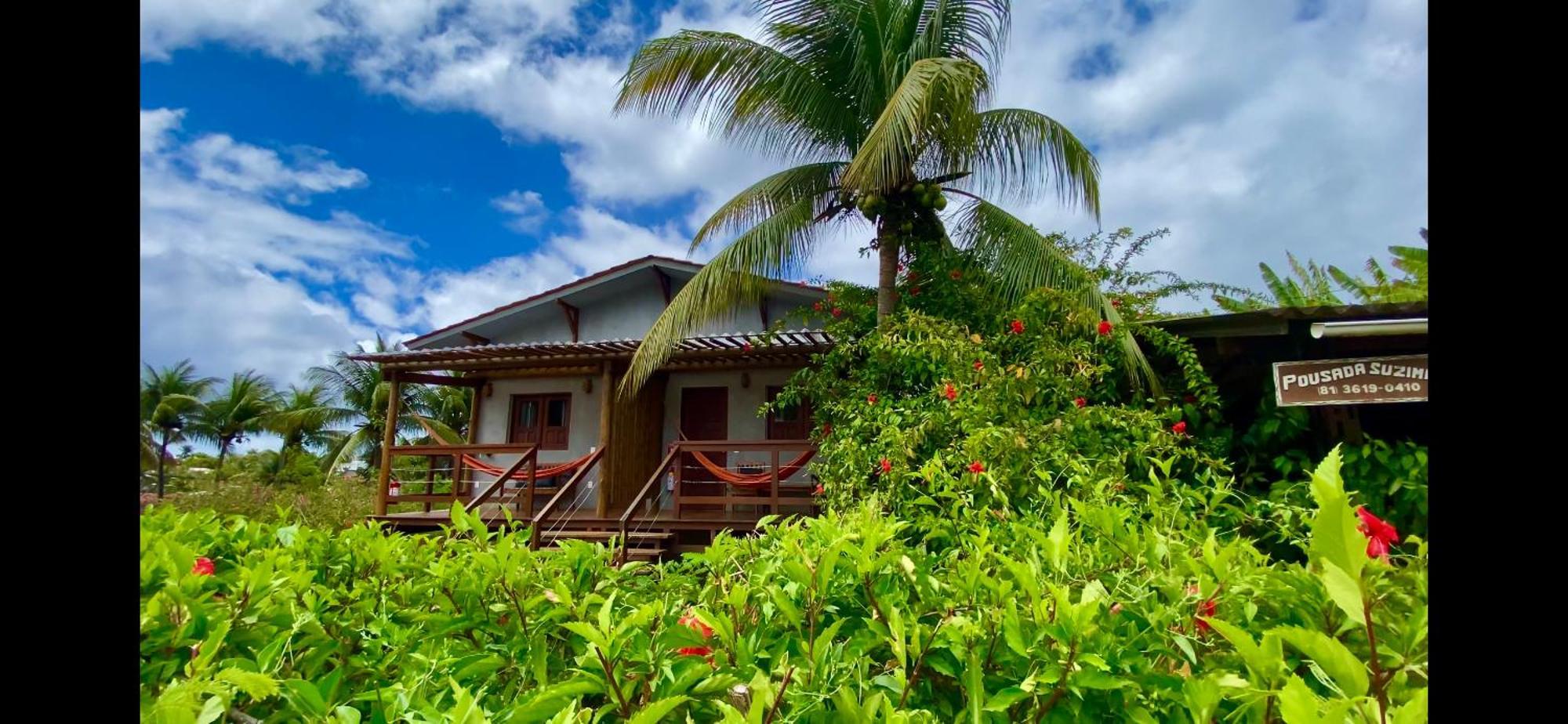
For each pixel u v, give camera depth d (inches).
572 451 384.2
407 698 46.2
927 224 241.1
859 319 260.4
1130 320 200.7
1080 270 210.1
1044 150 227.1
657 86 229.8
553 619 61.4
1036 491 131.2
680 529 292.8
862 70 237.6
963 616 51.3
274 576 65.6
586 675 47.3
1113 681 40.8
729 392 371.9
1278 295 339.3
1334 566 28.8
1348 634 42.3
